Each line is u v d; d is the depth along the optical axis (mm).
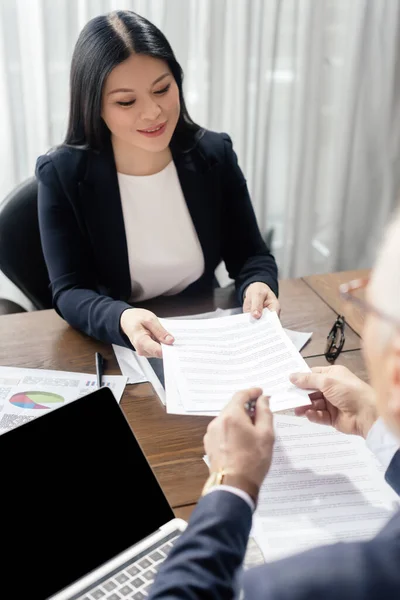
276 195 2631
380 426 905
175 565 604
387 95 2508
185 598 576
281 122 2477
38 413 1085
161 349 1147
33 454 785
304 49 2309
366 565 483
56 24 2020
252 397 785
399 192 2686
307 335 1321
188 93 2285
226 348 1145
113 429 853
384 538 505
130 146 1504
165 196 1581
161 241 1593
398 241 487
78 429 826
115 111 1384
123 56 1317
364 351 522
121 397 1141
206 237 1612
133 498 836
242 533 639
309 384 1008
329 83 2477
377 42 2412
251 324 1213
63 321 1398
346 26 2357
